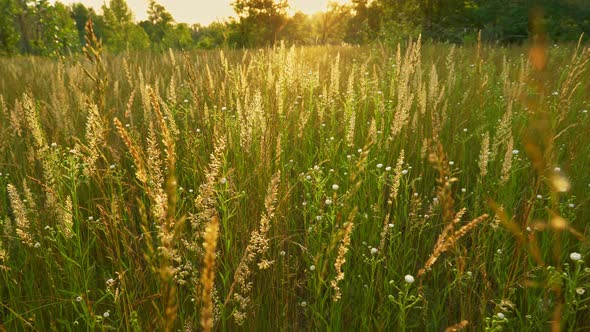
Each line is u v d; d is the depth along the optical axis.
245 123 2.91
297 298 2.61
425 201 3.38
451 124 4.25
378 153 3.37
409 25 18.42
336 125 4.18
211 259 0.90
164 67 7.68
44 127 3.47
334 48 12.82
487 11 18.77
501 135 2.95
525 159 3.42
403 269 2.55
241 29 39.16
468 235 2.94
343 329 2.38
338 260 1.63
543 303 2.19
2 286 2.54
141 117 4.75
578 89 4.39
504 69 4.53
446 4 26.05
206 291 0.92
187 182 3.45
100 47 2.31
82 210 3.05
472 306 2.32
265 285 2.48
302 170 3.48
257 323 2.33
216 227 0.90
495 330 1.76
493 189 2.95
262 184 2.71
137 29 47.09
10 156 3.71
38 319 2.33
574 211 2.68
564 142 3.64
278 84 3.61
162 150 3.61
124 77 6.21
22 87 5.80
